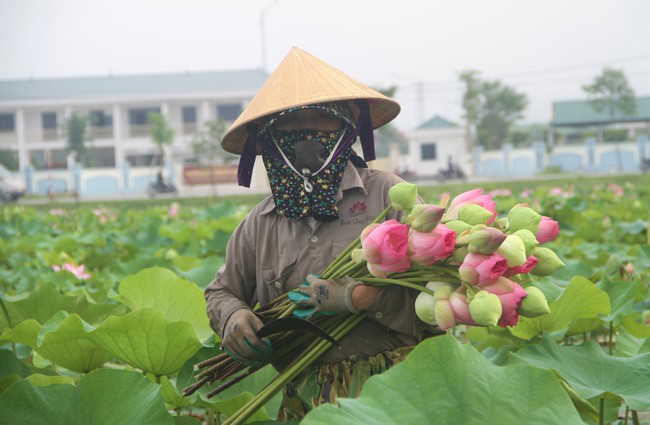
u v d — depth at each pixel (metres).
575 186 29.48
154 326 3.15
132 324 3.14
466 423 2.10
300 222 2.81
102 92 57.81
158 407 2.65
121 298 3.87
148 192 40.69
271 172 2.83
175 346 3.24
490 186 33.56
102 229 14.28
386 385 2.16
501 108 55.41
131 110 55.78
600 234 9.10
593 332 4.44
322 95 2.74
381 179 2.85
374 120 3.17
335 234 2.79
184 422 3.02
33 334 3.57
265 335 2.63
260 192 42.56
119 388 2.70
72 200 39.84
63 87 59.47
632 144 46.16
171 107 55.50
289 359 2.90
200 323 3.79
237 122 2.89
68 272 5.91
